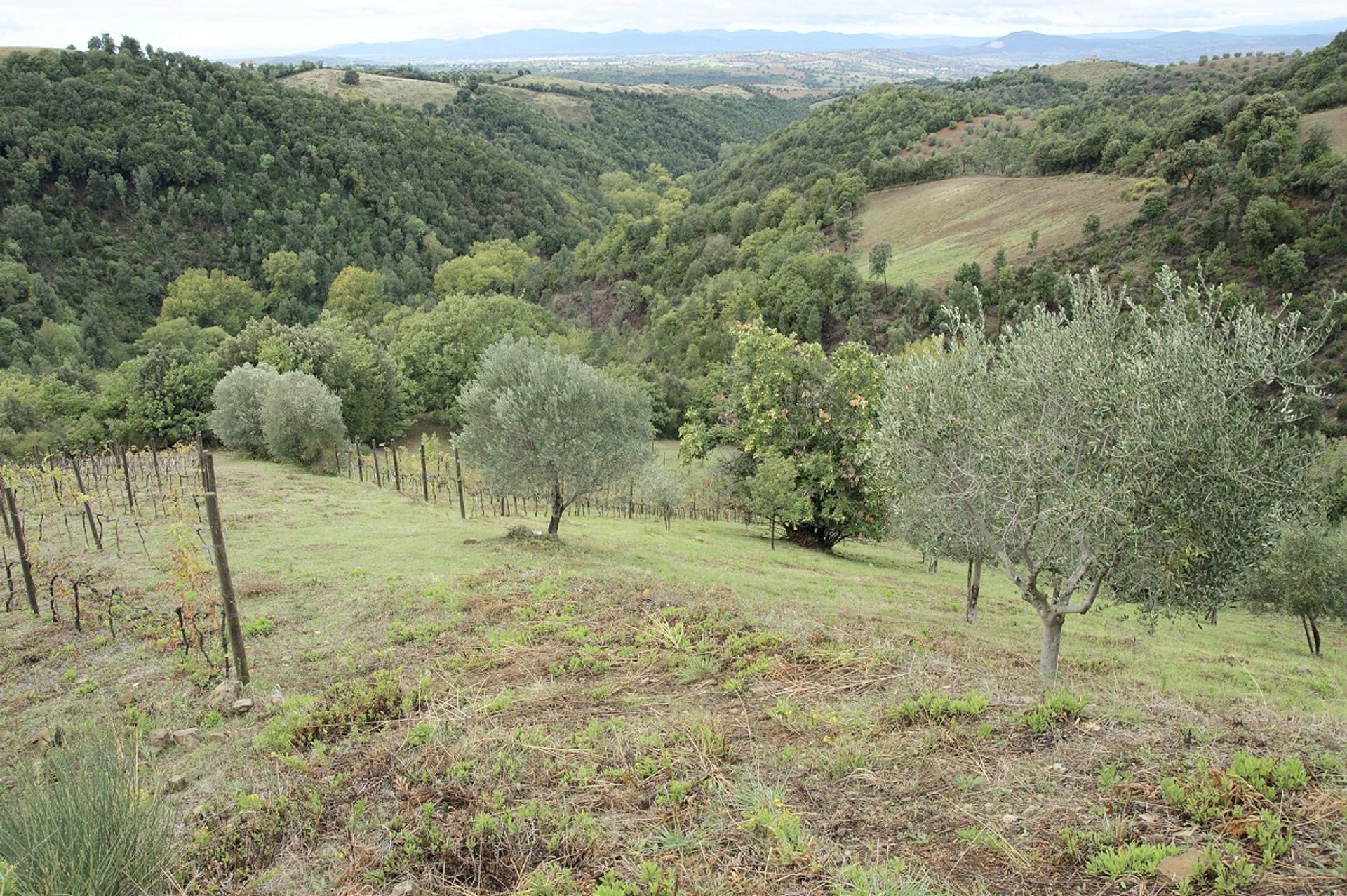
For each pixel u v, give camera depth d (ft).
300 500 92.53
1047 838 18.07
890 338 224.94
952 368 43.04
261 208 390.01
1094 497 35.45
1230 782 18.44
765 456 103.76
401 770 25.13
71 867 17.44
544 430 69.36
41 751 30.89
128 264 342.85
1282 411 34.32
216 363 169.07
